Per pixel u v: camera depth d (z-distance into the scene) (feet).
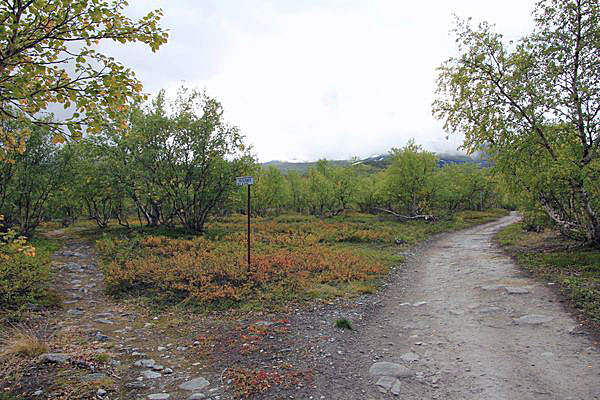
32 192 59.77
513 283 33.94
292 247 58.18
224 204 74.13
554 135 42.93
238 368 18.17
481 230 104.01
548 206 47.80
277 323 25.59
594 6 39.27
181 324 25.61
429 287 36.99
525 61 43.88
